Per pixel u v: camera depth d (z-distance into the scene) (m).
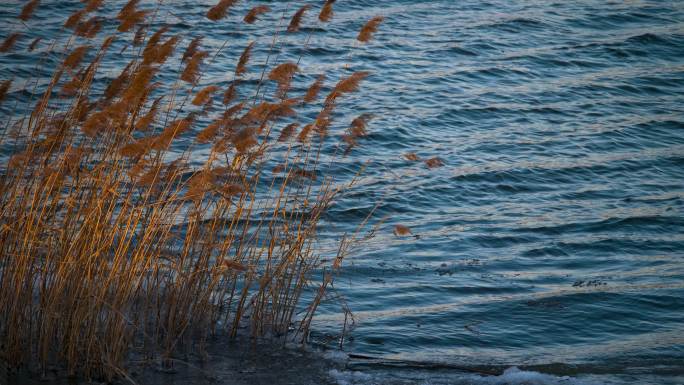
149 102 20.39
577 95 25.34
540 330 11.59
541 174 19.16
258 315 10.84
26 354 9.33
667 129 22.77
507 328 11.62
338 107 22.48
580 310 12.29
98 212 9.38
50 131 9.43
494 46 29.75
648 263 14.47
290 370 9.85
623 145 21.42
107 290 9.29
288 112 10.02
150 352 9.85
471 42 29.97
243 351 10.28
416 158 11.16
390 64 26.97
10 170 9.80
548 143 21.30
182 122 9.33
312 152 19.05
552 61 28.52
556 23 33.31
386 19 32.25
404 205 16.81
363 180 17.92
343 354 10.46
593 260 14.52
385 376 9.86
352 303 12.17
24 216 9.40
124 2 31.78
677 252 15.05
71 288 9.22
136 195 11.77
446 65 27.33
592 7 36.19
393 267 13.66
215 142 9.79
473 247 14.87
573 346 11.16
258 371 9.76
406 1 35.47
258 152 10.18
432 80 25.72
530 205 17.36
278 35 28.81
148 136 9.46
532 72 27.31
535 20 33.41
